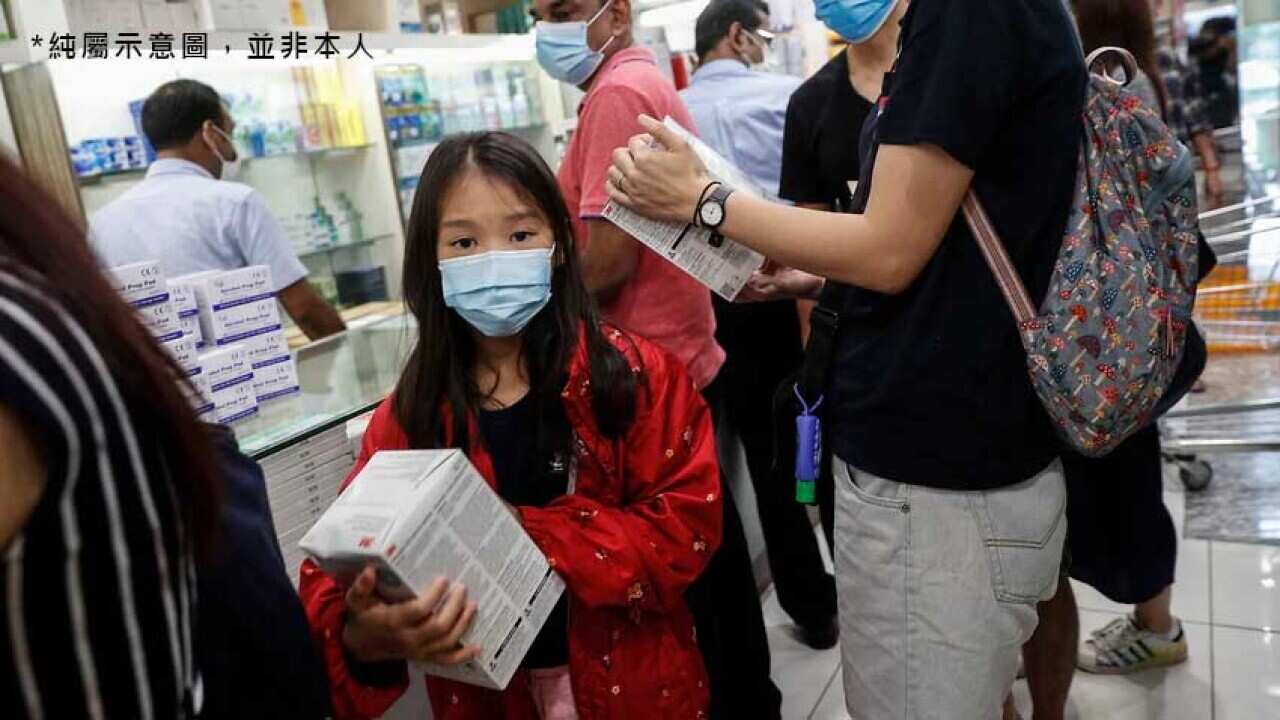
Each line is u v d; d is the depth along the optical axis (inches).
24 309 19.1
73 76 111.0
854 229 42.4
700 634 53.3
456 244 45.5
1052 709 68.8
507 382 48.8
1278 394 111.0
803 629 97.3
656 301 71.9
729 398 93.9
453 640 34.3
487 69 153.0
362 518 35.0
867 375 45.7
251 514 30.0
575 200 71.3
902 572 45.8
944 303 43.0
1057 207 42.0
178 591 22.7
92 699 20.5
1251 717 77.8
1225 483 122.8
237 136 127.1
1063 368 41.7
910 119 40.3
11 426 18.6
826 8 58.7
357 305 143.2
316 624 38.8
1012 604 45.6
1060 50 40.5
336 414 60.2
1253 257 107.8
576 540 41.7
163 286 53.2
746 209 45.2
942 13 39.5
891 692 47.3
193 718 24.0
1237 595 95.9
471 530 36.4
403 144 141.9
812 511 121.8
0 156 21.0
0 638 19.2
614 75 68.5
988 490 44.4
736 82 103.2
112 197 117.6
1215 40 189.6
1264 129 192.1
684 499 45.4
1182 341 44.6
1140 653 84.5
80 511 19.6
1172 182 43.4
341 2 114.7
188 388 23.9
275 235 102.0
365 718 39.9
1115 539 75.5
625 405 46.3
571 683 46.2
